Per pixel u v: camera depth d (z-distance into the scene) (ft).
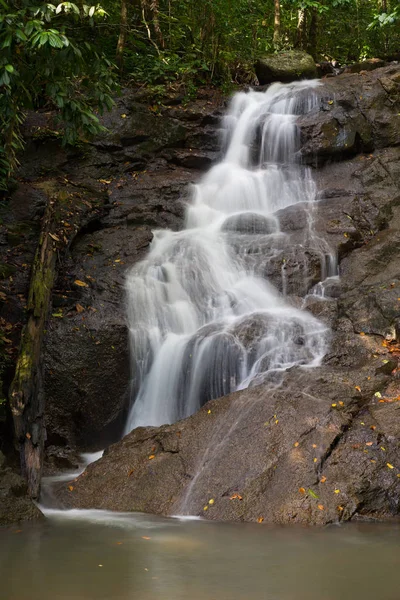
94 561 14.20
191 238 32.71
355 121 37.50
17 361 23.59
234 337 25.81
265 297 29.40
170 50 45.85
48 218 31.17
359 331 25.53
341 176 36.29
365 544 15.56
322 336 25.82
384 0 57.16
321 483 18.56
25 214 32.58
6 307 27.50
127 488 20.13
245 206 36.47
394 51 57.26
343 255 30.99
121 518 18.47
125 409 26.53
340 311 27.12
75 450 25.22
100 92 25.62
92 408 25.67
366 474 18.71
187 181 37.24
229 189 36.76
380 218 33.17
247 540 15.93
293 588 12.45
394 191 34.60
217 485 19.24
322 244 30.96
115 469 20.95
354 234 31.71
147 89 41.75
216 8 46.21
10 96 24.68
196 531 16.83
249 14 52.06
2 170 31.12
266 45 52.80
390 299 26.17
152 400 26.50
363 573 13.37
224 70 45.78
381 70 41.60
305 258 30.09
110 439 26.08
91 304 28.14
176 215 34.88
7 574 13.32
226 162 39.83
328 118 37.42
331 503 18.02
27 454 21.01
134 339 27.30
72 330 26.40
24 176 36.47
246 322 26.68
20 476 19.24
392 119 37.65
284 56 47.39
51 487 21.39
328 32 58.13
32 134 37.86
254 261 30.91
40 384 23.38
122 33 43.06
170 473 20.17
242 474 19.34
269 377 23.57
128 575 13.24
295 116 39.17
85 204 33.45
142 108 40.16
